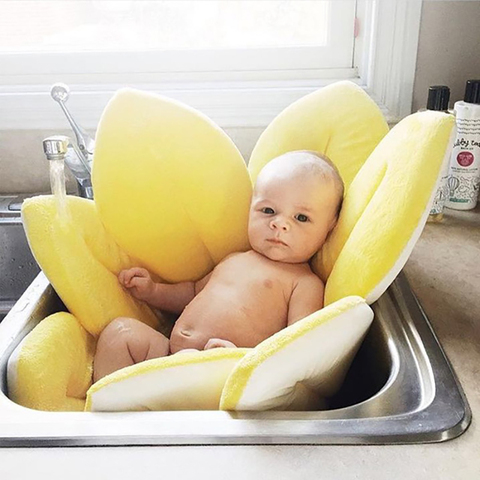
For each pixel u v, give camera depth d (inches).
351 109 31.0
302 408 21.8
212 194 29.2
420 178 22.6
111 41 41.1
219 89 38.9
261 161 31.9
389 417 18.1
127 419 18.3
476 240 31.7
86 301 27.4
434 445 17.0
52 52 39.8
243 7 40.1
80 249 27.7
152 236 29.5
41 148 38.9
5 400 20.2
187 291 31.3
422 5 36.0
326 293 26.8
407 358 21.5
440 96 33.3
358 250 24.4
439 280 27.5
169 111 28.5
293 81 39.6
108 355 26.9
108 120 28.1
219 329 28.4
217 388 21.0
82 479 16.0
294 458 16.6
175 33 40.9
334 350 20.8
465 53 37.1
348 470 16.2
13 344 24.6
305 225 28.3
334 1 38.3
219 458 16.6
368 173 26.8
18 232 36.2
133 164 28.1
